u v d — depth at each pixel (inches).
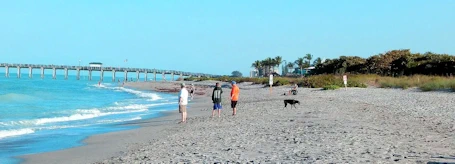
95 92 2363.4
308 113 781.9
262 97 1552.7
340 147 378.6
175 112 1049.5
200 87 3137.3
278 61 6899.6
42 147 524.7
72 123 796.6
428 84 1418.6
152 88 3191.4
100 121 834.2
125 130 687.1
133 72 6387.8
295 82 2358.5
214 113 912.3
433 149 362.0
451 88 1312.7
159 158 388.5
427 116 674.8
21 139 588.7
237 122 692.1
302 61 6318.9
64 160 441.4
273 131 533.3
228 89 2645.2
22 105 1214.3
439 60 2326.5
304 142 421.4
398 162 301.7
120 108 1186.6
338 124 573.3
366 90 1593.3
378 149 362.9
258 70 7076.8
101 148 513.3
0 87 2301.9
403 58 2674.7
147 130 677.9
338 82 1925.4
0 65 5787.4
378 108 852.6
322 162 308.3
